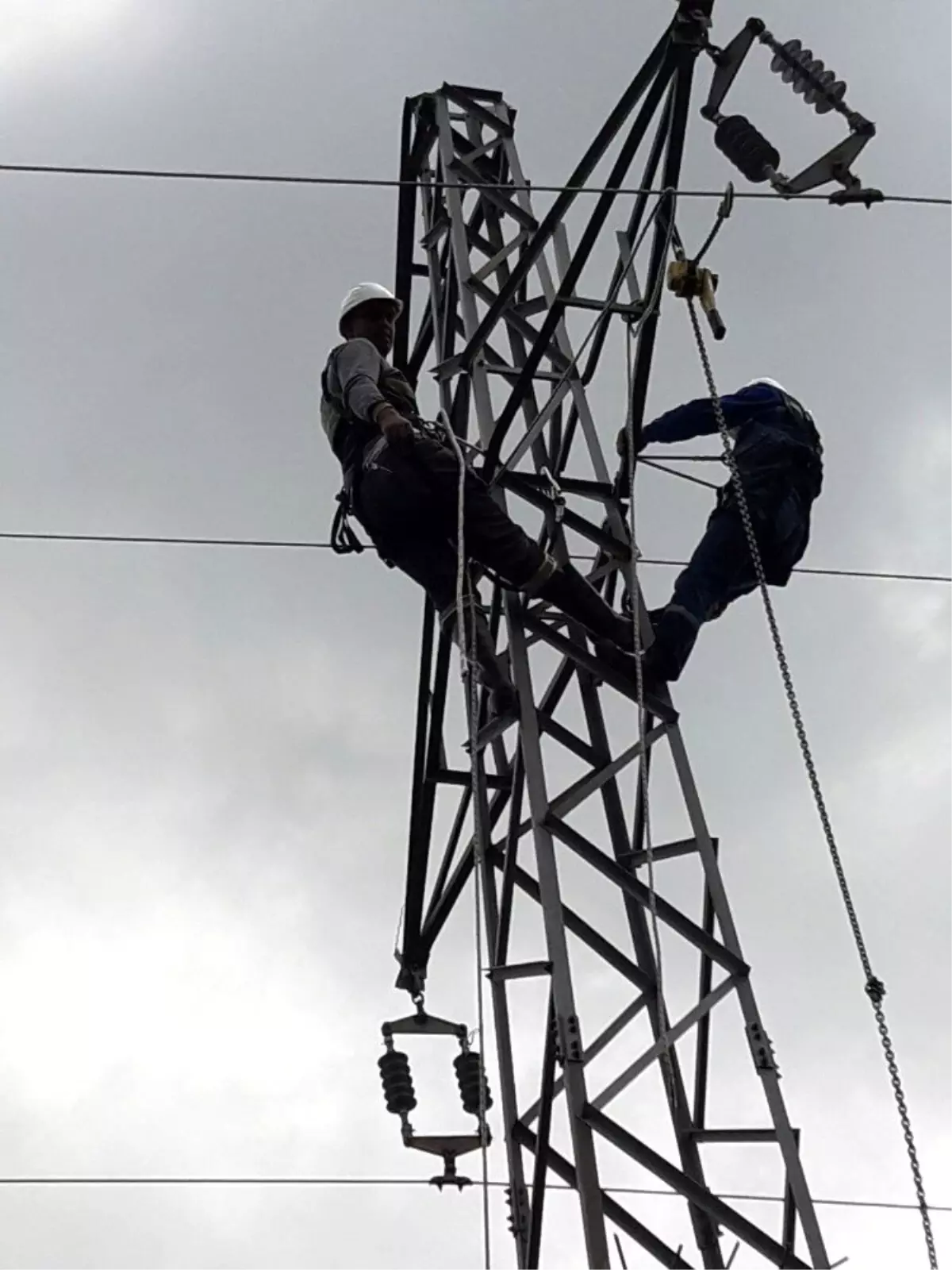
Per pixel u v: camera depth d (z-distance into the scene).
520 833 7.96
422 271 10.07
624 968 7.10
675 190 7.07
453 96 9.84
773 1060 6.54
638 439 8.05
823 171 6.80
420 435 7.14
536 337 8.77
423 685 9.54
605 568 8.21
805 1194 6.21
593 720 8.12
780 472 7.77
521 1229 7.29
